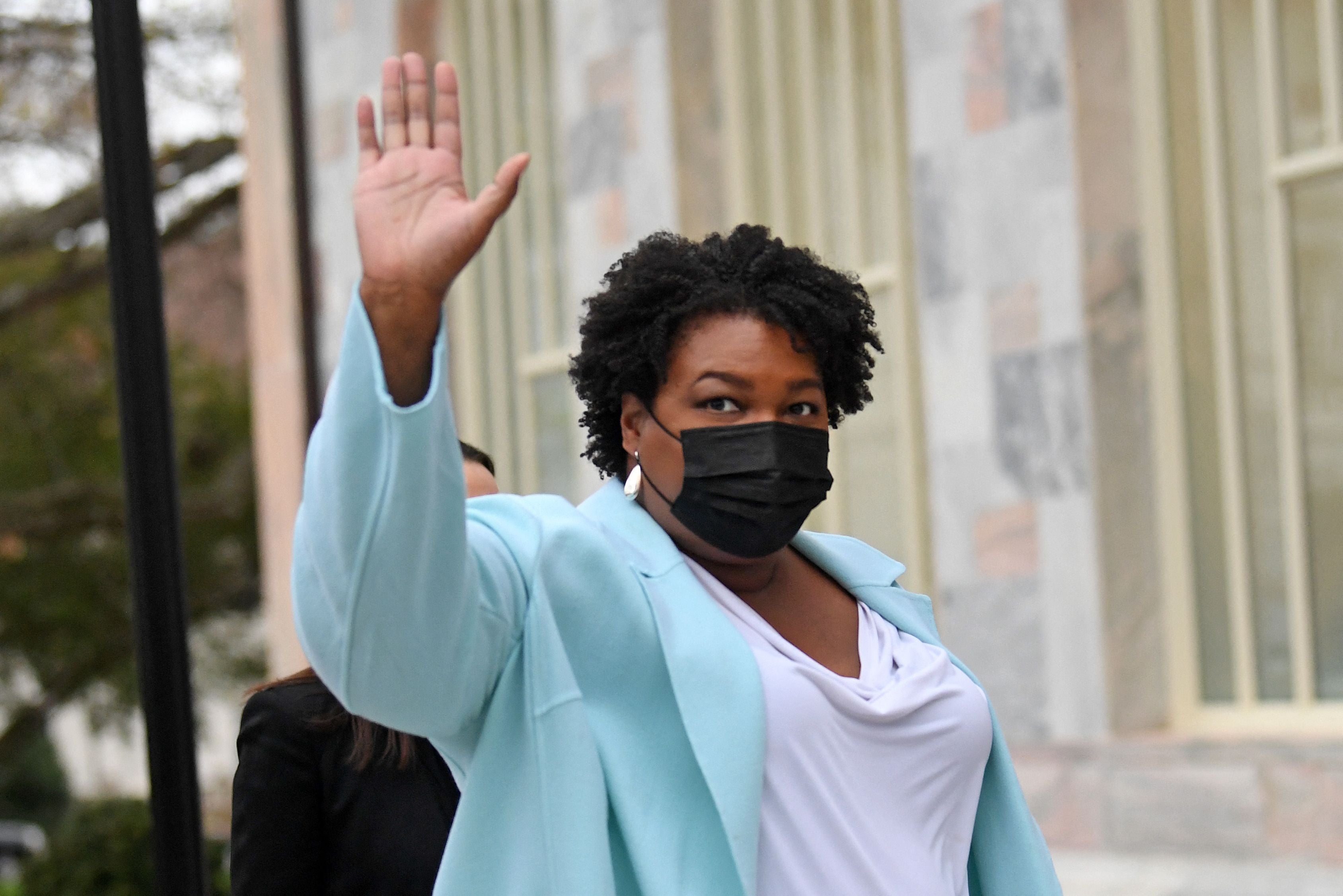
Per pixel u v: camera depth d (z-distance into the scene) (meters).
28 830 49.06
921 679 5.00
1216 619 14.15
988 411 14.91
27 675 43.59
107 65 7.50
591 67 19.08
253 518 41.00
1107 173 14.37
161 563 7.27
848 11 16.97
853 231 16.91
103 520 39.12
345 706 4.21
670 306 5.00
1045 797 14.24
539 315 20.72
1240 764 12.94
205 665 41.25
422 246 4.01
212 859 27.53
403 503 3.93
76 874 27.48
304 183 22.86
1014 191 14.73
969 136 15.07
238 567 41.53
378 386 3.95
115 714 41.12
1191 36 14.40
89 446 40.31
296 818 6.64
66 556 39.31
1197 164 14.32
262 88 23.84
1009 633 14.72
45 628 39.44
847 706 4.74
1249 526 14.05
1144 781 13.55
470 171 21.89
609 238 18.88
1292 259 13.86
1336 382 13.56
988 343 14.90
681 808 4.55
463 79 21.91
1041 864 5.30
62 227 36.19
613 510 5.10
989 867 5.36
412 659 4.09
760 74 18.02
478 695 4.41
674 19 18.09
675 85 18.05
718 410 4.92
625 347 5.07
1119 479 14.22
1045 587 14.47
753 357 4.89
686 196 17.97
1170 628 14.20
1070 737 14.29
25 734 40.97
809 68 17.45
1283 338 13.79
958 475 15.15
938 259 15.33
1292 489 13.70
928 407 15.41
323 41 22.81
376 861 6.55
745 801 4.44
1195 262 14.33
